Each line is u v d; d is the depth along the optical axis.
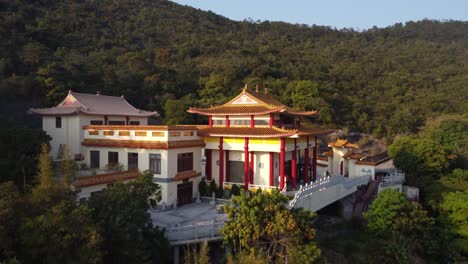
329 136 85.75
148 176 23.72
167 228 23.95
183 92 91.12
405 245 32.16
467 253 37.78
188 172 36.19
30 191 21.45
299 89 93.50
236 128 38.94
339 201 40.66
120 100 55.47
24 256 16.91
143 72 89.56
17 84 63.34
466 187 45.25
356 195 43.41
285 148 36.28
